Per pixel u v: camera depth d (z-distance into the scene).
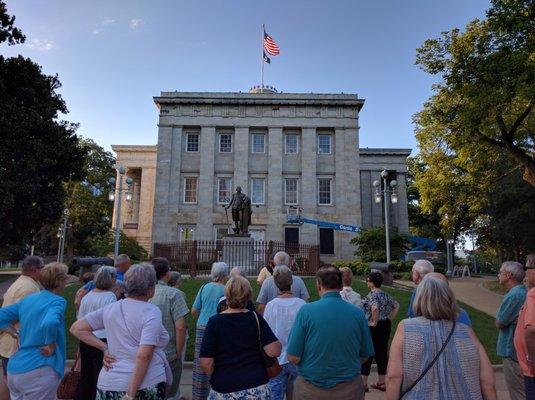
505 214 32.97
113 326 4.00
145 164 57.41
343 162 45.41
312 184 44.84
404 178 57.50
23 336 4.73
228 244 22.80
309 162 45.38
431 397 3.19
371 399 7.15
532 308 4.52
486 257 79.25
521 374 5.32
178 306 6.06
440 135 25.59
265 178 45.50
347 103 46.00
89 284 7.04
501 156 29.58
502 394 7.48
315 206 44.44
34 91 26.31
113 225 57.12
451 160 27.77
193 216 44.22
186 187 45.31
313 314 4.32
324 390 4.13
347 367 4.19
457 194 34.47
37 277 6.26
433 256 37.84
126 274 4.23
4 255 58.50
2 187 23.58
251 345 4.03
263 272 9.65
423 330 3.40
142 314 4.02
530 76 18.52
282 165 45.59
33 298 4.90
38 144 25.38
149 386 3.86
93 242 52.84
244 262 22.61
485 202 35.25
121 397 3.77
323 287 4.61
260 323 4.15
